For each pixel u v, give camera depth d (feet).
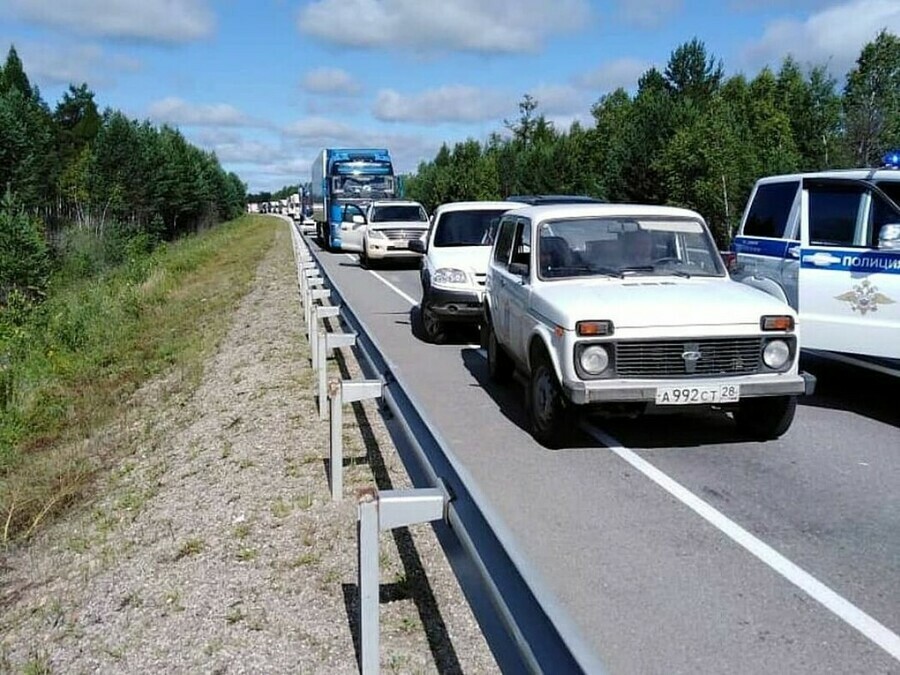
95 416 34.76
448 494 11.69
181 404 32.81
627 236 25.21
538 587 8.34
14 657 14.34
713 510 17.94
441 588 14.60
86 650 13.97
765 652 12.30
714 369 20.65
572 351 20.48
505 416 26.43
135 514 20.67
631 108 185.16
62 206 190.39
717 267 24.76
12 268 95.30
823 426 24.93
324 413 26.09
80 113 321.73
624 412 21.07
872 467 20.88
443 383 31.71
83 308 65.41
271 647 13.14
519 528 17.03
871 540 16.31
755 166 117.50
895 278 24.61
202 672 12.65
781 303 21.62
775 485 19.53
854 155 120.78
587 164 191.72
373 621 11.85
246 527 18.06
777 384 20.65
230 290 72.59
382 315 51.90
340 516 18.13
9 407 36.50
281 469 21.63
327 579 15.24
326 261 102.22
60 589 16.89
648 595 14.10
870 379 31.81
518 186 203.10
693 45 228.43
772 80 167.12
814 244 26.81
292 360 36.45
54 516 22.97
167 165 214.07
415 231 87.81
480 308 39.17
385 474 20.77
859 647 12.42
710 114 126.52
